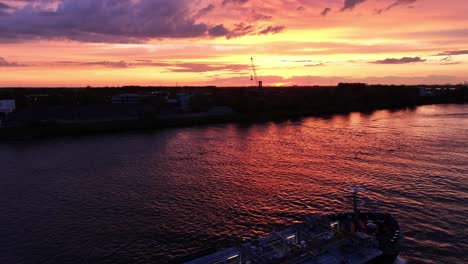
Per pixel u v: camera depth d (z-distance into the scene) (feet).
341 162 359.66
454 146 420.77
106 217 225.15
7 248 184.44
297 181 296.51
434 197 242.78
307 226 156.76
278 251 135.44
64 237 196.54
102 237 195.72
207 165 362.74
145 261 168.04
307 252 129.80
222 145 477.36
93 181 308.81
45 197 267.18
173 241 188.96
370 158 371.56
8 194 275.39
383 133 540.11
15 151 448.24
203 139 531.50
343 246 139.33
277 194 263.49
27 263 168.76
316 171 327.47
